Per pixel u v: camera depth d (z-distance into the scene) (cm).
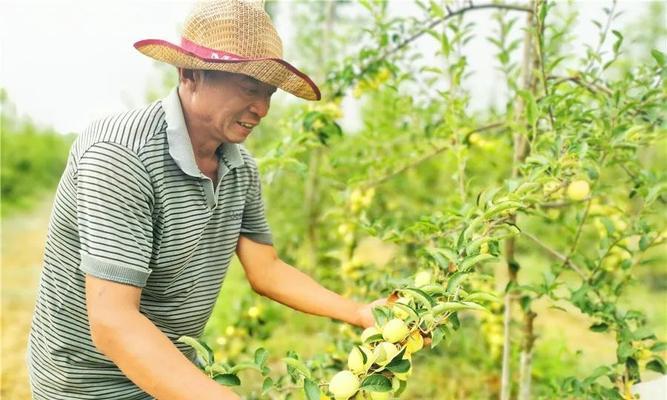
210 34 138
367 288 257
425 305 132
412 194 411
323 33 435
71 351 161
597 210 243
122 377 169
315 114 246
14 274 633
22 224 941
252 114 144
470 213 167
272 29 146
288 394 187
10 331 467
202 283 169
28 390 370
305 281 193
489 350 377
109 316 126
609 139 181
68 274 153
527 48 220
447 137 252
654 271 561
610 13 194
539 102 208
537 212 188
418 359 382
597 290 205
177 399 122
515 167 227
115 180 132
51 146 1571
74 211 143
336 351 234
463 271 141
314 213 422
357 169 346
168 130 141
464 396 348
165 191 143
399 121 343
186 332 174
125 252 131
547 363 376
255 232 192
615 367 199
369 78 261
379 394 129
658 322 460
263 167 239
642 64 207
